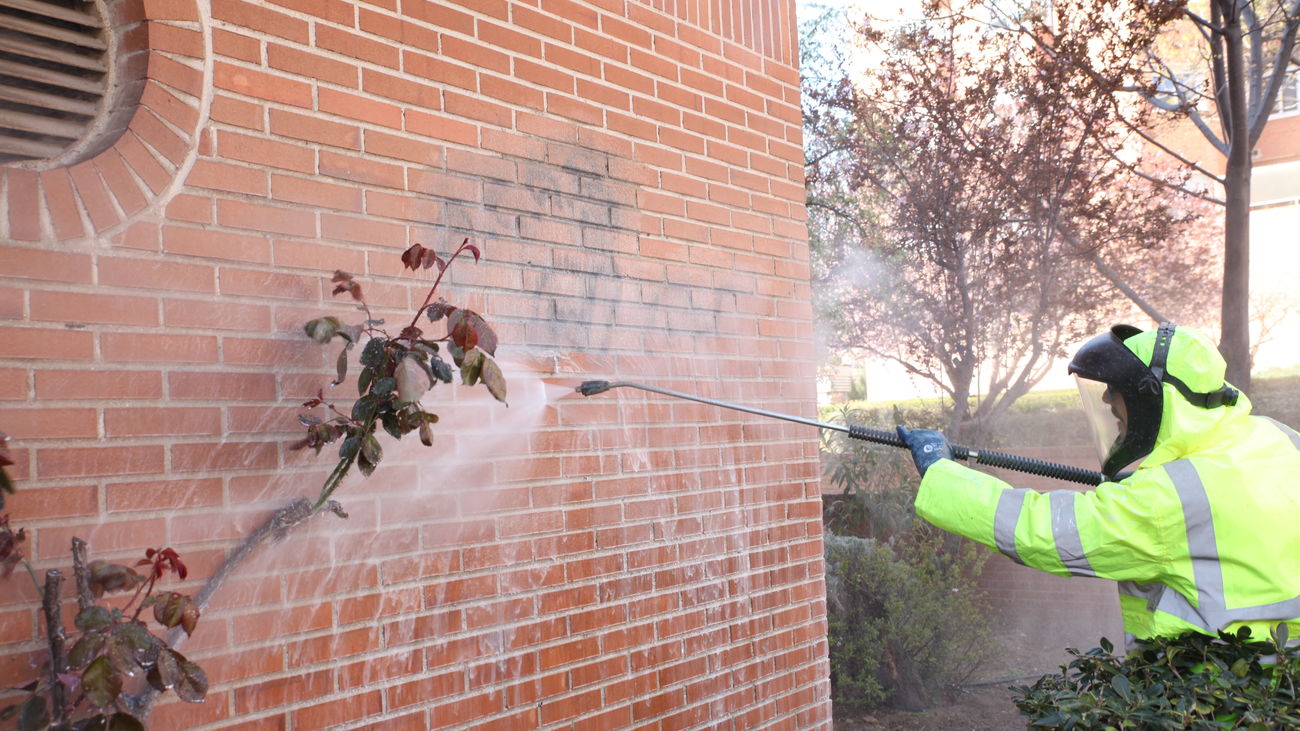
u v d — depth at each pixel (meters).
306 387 2.68
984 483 2.51
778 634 4.25
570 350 3.43
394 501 2.85
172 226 2.42
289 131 2.68
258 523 2.54
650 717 3.60
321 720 2.63
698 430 3.94
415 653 2.87
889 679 6.34
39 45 2.35
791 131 4.61
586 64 3.59
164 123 2.42
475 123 3.17
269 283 2.60
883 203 7.63
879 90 7.48
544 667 3.24
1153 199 7.59
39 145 2.35
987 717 6.09
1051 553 2.39
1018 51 7.26
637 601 3.60
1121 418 2.55
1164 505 2.28
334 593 2.69
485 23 3.23
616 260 3.65
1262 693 2.14
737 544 4.08
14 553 2.06
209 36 2.52
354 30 2.85
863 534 7.30
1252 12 7.29
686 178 3.99
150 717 2.29
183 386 2.42
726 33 4.28
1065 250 7.48
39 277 2.19
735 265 4.21
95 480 2.25
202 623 2.41
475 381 2.50
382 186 2.89
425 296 2.98
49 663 2.05
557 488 3.34
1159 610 2.41
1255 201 9.26
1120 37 7.07
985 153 7.32
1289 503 2.28
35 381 2.17
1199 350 2.40
